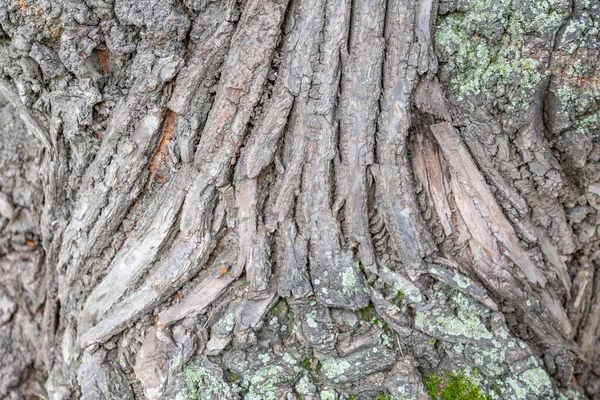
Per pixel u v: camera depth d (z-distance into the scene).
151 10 0.66
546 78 0.70
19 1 0.67
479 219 0.74
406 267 0.73
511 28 0.69
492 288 0.74
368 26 0.69
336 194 0.72
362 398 0.72
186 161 0.72
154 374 0.72
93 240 0.76
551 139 0.74
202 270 0.74
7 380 0.85
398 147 0.71
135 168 0.72
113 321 0.75
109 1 0.67
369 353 0.72
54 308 0.84
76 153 0.75
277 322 0.73
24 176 0.85
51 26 0.68
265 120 0.70
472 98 0.72
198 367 0.72
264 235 0.73
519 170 0.74
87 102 0.71
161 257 0.74
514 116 0.72
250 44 0.68
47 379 0.83
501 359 0.71
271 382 0.71
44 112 0.74
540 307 0.75
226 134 0.70
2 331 0.86
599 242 0.78
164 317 0.73
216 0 0.68
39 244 0.87
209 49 0.69
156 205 0.74
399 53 0.70
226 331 0.72
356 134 0.71
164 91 0.70
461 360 0.73
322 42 0.69
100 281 0.78
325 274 0.72
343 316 0.72
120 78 0.72
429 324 0.72
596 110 0.71
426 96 0.72
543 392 0.71
